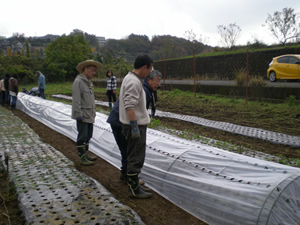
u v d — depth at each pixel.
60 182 3.79
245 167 3.09
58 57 33.69
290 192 2.55
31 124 8.80
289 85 12.66
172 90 18.17
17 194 3.48
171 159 3.76
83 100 4.68
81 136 4.73
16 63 32.03
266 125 8.04
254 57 17.55
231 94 13.98
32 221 2.78
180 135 6.71
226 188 2.89
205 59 21.22
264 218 2.45
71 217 2.86
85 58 34.62
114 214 2.93
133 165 3.43
